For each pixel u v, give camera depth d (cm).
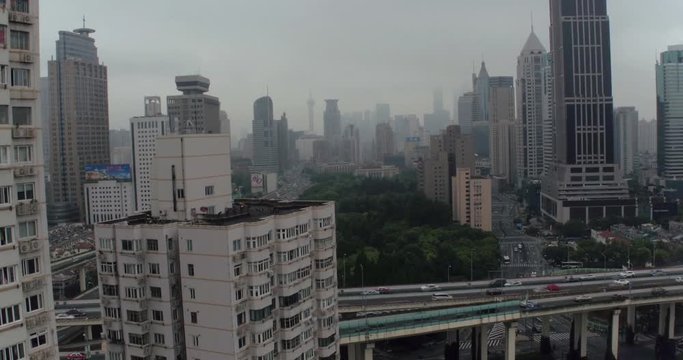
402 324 18612
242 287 10738
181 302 11231
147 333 11212
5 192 7325
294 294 11875
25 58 7694
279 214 11919
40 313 7719
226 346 10619
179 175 11994
